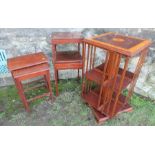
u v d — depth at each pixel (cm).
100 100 253
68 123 248
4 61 291
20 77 223
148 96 287
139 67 222
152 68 261
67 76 334
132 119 252
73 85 319
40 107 273
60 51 292
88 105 275
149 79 273
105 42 200
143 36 253
